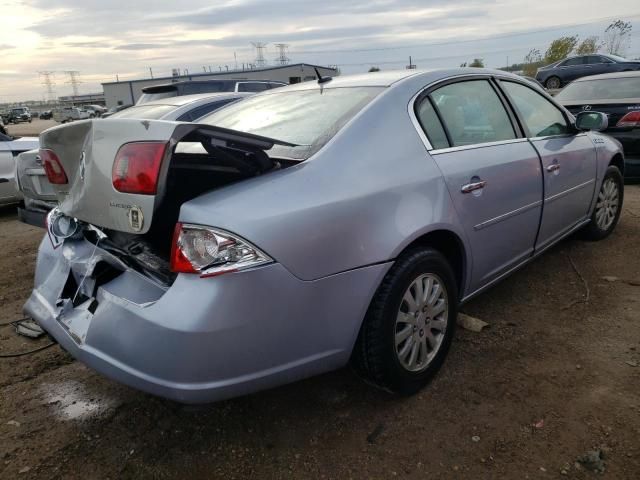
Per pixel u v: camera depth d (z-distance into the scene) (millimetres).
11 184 7188
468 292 2939
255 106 3133
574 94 7574
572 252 4473
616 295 3611
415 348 2523
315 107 2730
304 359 2117
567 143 3807
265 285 1933
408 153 2498
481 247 2885
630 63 18688
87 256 2461
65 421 2527
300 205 2033
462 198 2674
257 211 1946
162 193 1887
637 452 2148
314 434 2367
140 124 1956
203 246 1874
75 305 2340
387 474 2111
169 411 2576
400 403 2555
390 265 2287
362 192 2221
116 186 1982
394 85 2711
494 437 2281
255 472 2158
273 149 2365
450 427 2363
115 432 2436
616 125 6781
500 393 2586
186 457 2258
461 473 2094
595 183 4246
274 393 2676
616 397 2506
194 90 8414
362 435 2346
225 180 2412
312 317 2080
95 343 2098
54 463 2246
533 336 3123
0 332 3494
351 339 2242
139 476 2160
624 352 2895
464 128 2922
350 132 2377
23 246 5609
